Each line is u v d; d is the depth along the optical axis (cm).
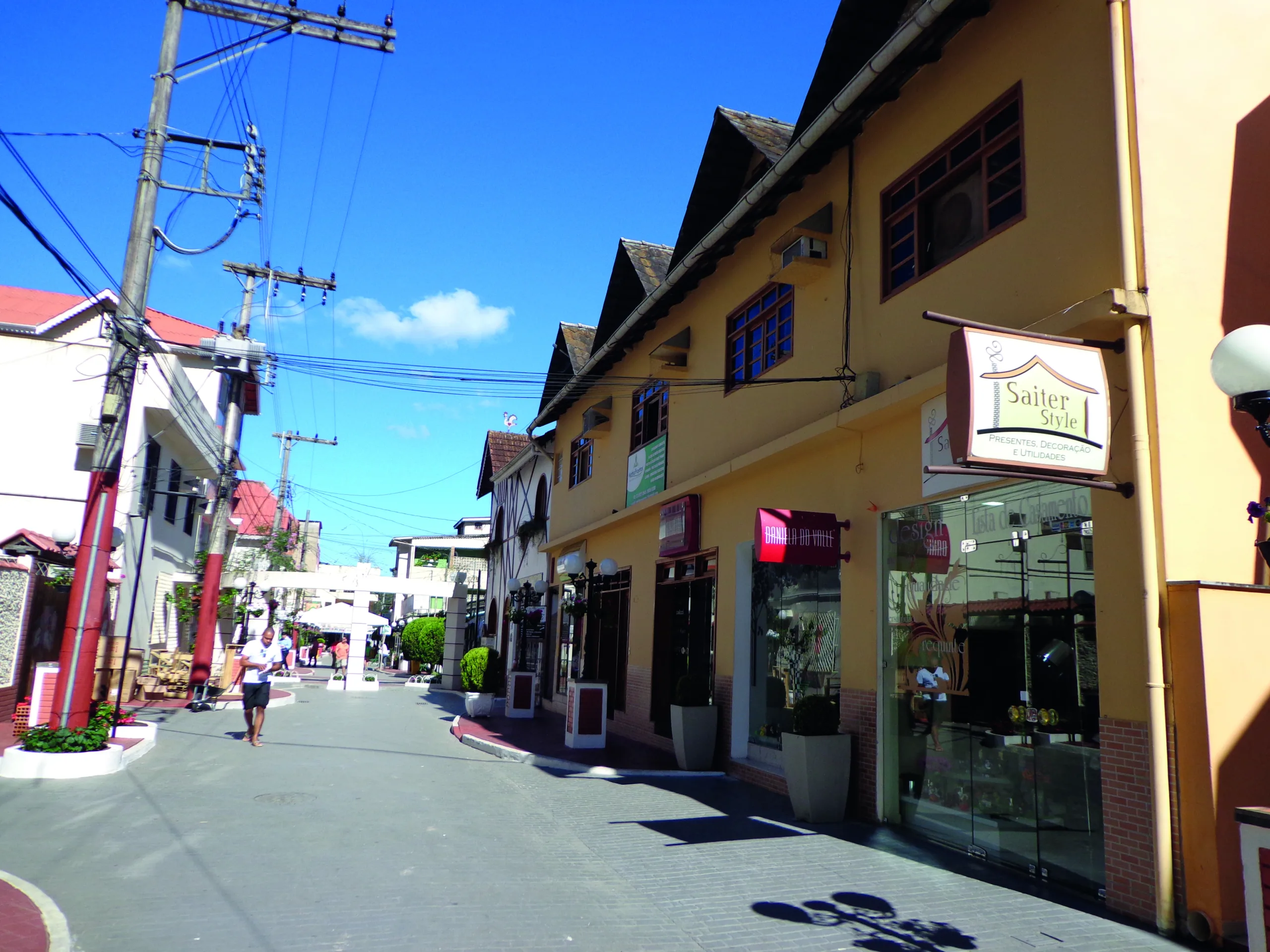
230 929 509
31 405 1786
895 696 859
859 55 1037
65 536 1545
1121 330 632
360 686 2625
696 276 1320
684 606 1390
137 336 1082
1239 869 532
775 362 1124
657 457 1484
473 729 1555
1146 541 591
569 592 2002
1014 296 731
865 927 548
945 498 802
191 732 1410
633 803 946
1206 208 653
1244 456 626
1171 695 570
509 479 2717
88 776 966
